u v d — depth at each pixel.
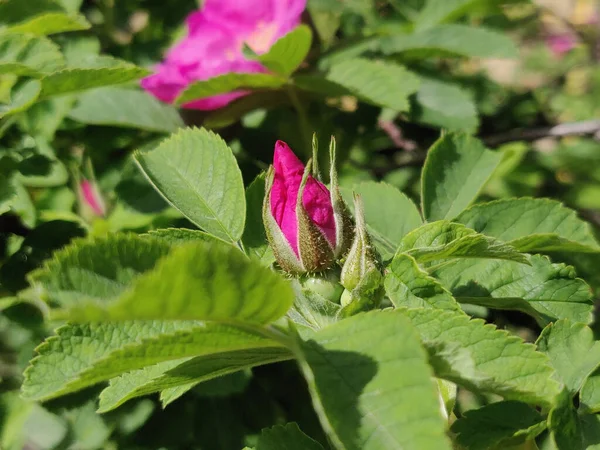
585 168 0.58
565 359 0.24
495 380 0.20
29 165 0.33
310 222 0.23
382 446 0.18
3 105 0.34
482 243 0.23
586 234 0.28
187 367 0.22
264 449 0.25
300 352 0.19
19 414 0.32
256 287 0.19
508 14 0.54
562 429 0.22
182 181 0.27
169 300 0.18
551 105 0.63
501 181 0.52
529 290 0.27
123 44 0.41
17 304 0.32
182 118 0.36
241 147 0.38
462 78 0.49
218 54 0.36
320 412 0.18
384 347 0.19
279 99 0.35
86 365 0.23
